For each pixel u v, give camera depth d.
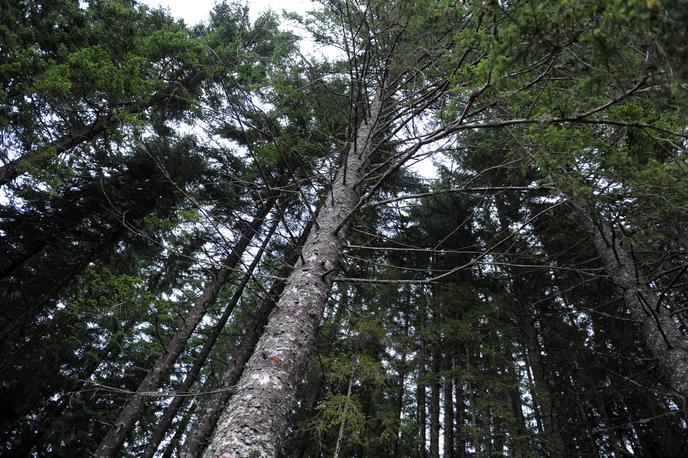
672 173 4.07
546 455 9.22
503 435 9.10
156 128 10.38
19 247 10.33
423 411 14.14
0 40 6.57
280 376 2.94
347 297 10.52
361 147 5.90
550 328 11.71
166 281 12.74
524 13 2.05
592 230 7.37
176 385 14.20
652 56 1.90
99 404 12.87
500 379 9.79
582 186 3.54
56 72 6.13
